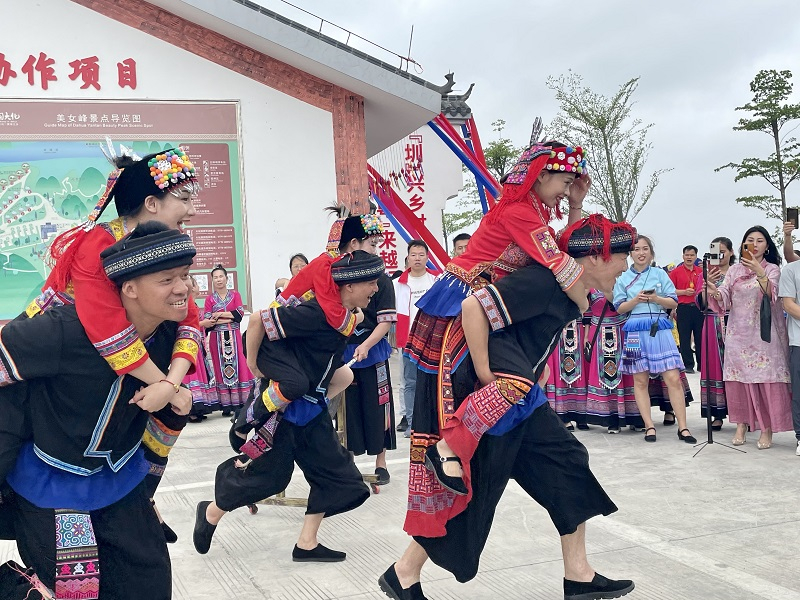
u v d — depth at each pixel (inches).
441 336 126.1
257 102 378.9
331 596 142.5
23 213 351.3
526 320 120.4
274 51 369.4
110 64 361.1
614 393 290.2
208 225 374.3
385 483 224.4
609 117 877.2
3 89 349.7
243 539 177.6
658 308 272.1
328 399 166.4
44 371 88.9
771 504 189.6
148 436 103.8
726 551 157.8
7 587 88.7
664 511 186.5
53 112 354.6
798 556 154.1
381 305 218.8
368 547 170.2
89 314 89.7
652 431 272.1
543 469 126.4
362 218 197.2
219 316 267.0
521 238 121.1
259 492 157.8
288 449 157.8
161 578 96.5
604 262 123.0
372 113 422.0
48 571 89.8
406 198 660.1
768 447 255.0
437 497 122.0
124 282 90.4
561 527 127.1
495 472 122.0
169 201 108.7
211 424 338.0
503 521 183.2
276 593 144.9
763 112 767.1
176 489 221.3
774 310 251.9
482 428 116.1
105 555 93.9
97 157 358.9
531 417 125.7
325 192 387.9
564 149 122.2
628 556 156.3
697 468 229.3
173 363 98.7
